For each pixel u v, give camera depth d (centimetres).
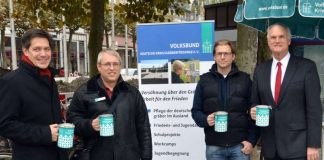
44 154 327
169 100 571
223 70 434
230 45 429
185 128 571
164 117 575
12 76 319
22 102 320
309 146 374
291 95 380
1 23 2403
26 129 315
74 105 386
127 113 379
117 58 380
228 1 1309
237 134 427
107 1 960
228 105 425
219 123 403
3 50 2773
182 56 562
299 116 381
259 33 738
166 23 562
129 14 957
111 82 382
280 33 381
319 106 377
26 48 326
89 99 379
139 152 390
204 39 555
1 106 315
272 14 418
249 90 429
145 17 948
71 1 925
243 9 448
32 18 951
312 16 402
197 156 571
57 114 340
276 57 393
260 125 377
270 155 394
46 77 332
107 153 371
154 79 573
